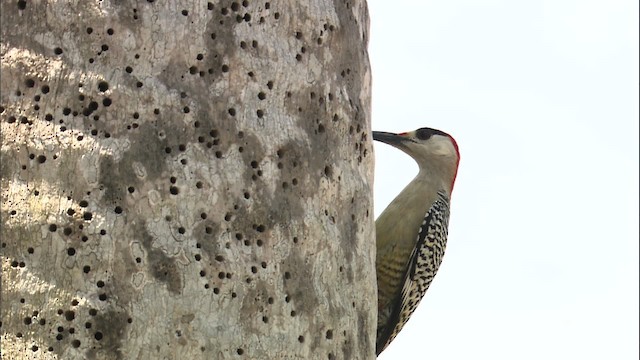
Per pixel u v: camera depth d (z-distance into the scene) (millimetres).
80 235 9805
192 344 9844
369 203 11727
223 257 10094
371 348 11430
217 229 10133
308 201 10766
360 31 11969
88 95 10047
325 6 11320
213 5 10523
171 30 10312
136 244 9836
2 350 9734
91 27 10172
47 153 9961
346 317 10984
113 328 9695
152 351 9727
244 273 10164
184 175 10070
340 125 11312
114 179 9898
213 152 10266
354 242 11328
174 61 10289
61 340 9664
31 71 10141
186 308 9867
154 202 9945
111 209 9867
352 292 11164
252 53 10641
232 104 10438
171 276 9867
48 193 9898
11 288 9805
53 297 9727
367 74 12055
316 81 11078
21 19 10273
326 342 10695
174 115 10148
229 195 10227
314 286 10664
